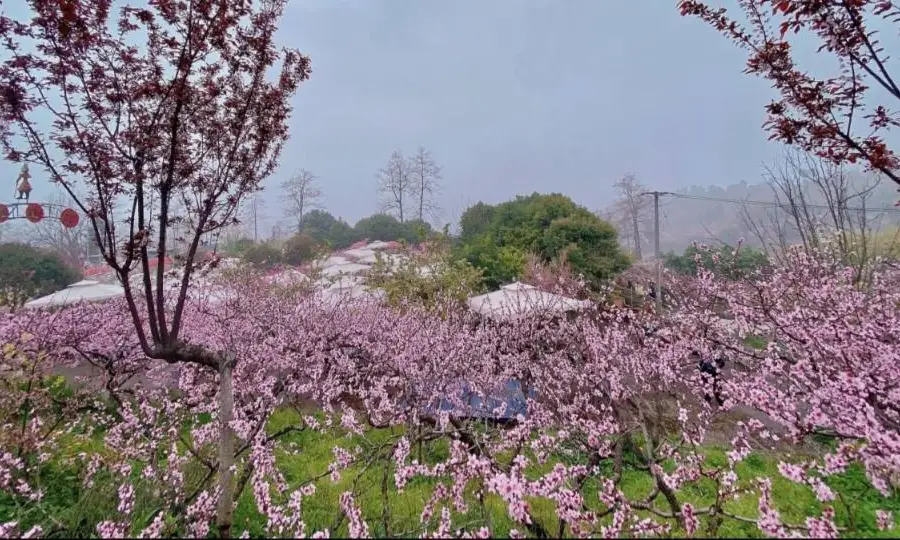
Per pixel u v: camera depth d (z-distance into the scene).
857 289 6.41
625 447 5.25
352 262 24.88
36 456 4.20
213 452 4.61
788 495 4.32
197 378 7.02
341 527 3.41
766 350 5.47
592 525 2.79
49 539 3.27
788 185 8.20
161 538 3.07
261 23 3.43
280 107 3.75
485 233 21.78
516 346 7.87
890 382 3.52
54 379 6.52
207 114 3.46
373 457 4.41
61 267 19.11
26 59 2.74
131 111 3.16
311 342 8.05
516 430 4.45
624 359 6.22
